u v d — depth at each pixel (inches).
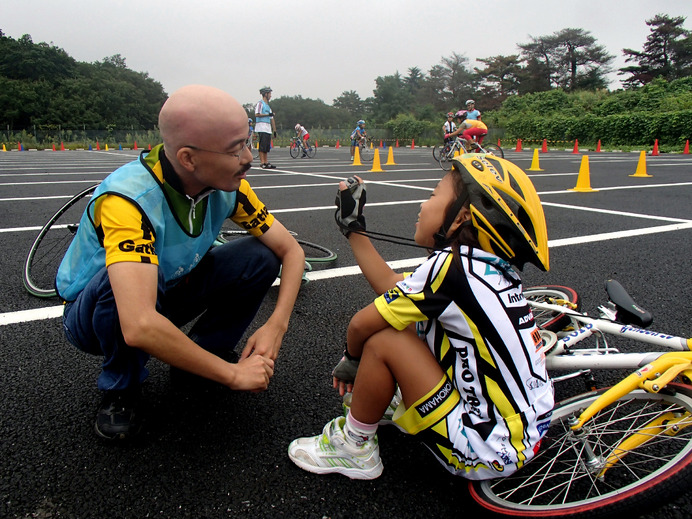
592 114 1132.5
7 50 2411.4
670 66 2359.7
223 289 74.6
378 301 54.8
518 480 58.7
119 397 67.4
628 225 193.6
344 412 67.3
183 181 58.7
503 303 52.2
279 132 1632.6
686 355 52.6
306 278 128.0
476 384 52.8
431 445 55.4
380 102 3631.9
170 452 65.5
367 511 56.4
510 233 51.1
